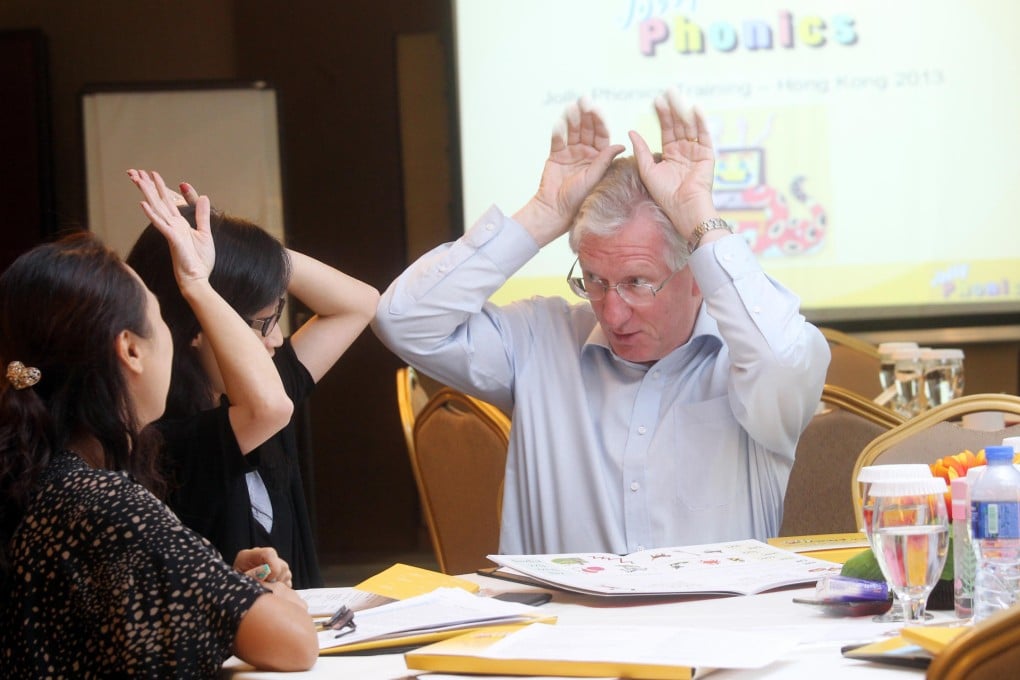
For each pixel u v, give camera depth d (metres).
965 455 1.90
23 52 6.91
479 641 1.62
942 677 1.23
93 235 1.89
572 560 2.18
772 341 2.47
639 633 1.62
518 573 2.07
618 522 2.63
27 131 6.90
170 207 2.42
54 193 7.07
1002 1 6.24
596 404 2.73
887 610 1.79
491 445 3.72
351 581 6.45
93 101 6.30
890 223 6.29
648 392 2.67
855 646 1.55
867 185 6.29
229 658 1.72
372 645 1.71
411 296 2.72
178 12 7.14
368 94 7.16
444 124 7.13
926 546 1.67
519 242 2.74
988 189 6.27
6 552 1.71
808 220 6.29
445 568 3.89
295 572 2.66
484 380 2.80
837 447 3.34
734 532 2.61
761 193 6.29
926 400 4.18
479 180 6.32
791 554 2.21
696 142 2.62
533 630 1.68
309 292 2.90
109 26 7.12
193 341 2.52
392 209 7.17
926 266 6.29
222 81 6.34
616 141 6.30
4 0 7.11
